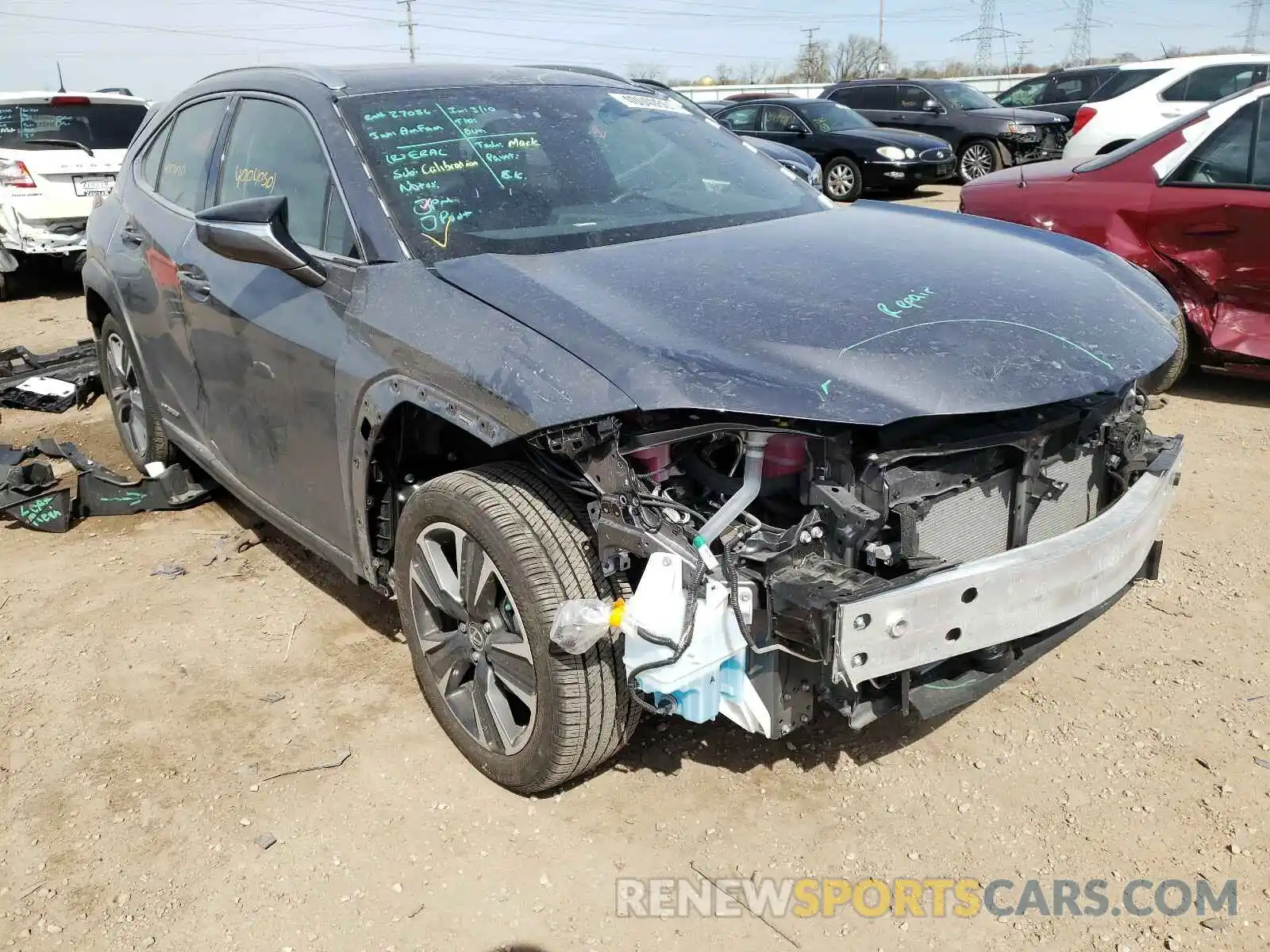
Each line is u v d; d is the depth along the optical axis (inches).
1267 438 201.8
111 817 107.7
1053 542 94.4
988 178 260.1
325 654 137.3
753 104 637.3
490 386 94.3
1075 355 94.0
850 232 124.4
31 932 93.7
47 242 381.4
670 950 89.7
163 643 140.9
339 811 107.7
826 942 90.0
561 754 99.6
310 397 120.0
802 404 85.6
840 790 108.2
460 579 106.2
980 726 117.9
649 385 88.0
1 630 145.8
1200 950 87.5
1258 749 112.3
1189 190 212.8
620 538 90.4
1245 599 142.2
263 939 92.2
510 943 90.8
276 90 139.0
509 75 146.6
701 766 112.3
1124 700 121.6
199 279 141.3
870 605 82.6
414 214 115.6
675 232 122.8
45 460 216.1
